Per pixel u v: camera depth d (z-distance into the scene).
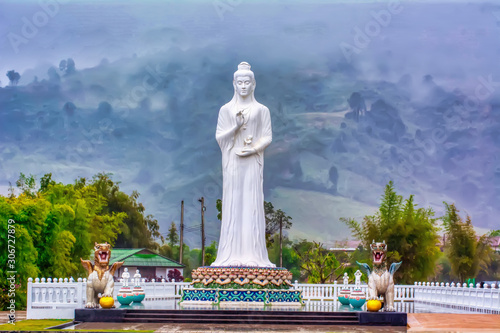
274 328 28.17
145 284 42.75
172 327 28.33
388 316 29.78
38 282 34.41
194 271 36.94
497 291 37.34
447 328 28.45
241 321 30.05
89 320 30.22
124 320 30.12
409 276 77.69
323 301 44.97
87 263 31.19
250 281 35.81
